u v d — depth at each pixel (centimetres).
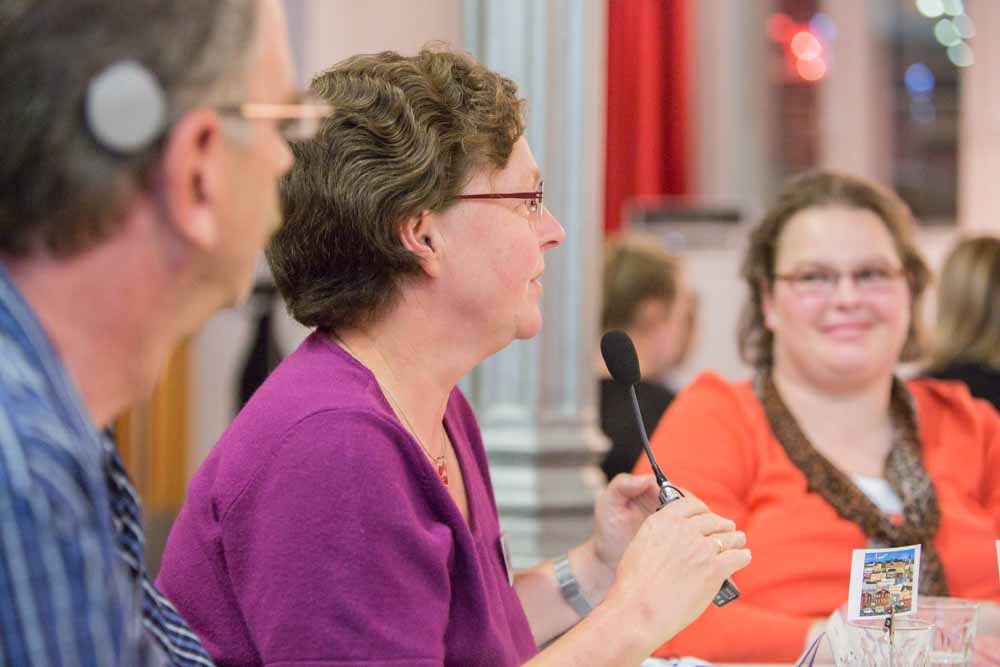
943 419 260
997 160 787
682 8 768
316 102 107
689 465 245
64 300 90
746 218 645
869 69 814
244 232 97
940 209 807
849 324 244
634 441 383
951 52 801
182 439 512
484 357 161
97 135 87
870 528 234
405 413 156
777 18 821
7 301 87
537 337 333
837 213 248
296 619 131
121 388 95
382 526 134
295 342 470
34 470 81
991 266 381
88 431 87
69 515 82
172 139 90
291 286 157
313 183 152
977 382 376
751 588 234
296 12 463
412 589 136
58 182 87
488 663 149
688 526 153
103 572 84
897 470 243
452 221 154
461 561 146
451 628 147
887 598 169
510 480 329
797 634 218
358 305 154
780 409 249
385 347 156
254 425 142
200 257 94
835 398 250
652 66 762
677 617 147
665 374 431
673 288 420
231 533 138
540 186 162
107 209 88
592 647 142
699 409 253
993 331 380
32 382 85
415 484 142
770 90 824
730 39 815
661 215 638
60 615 80
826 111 819
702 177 820
